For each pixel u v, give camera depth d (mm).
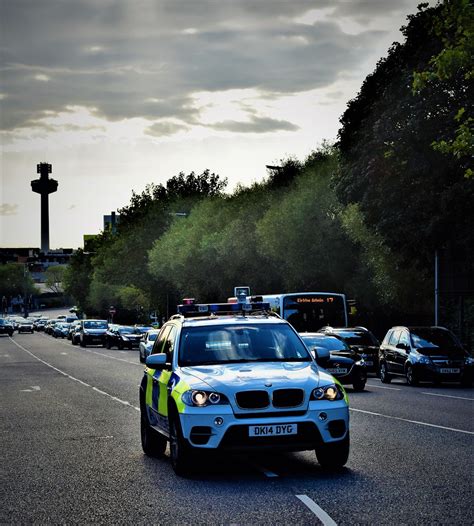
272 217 54469
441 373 28719
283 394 10562
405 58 35844
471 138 24109
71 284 157125
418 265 42375
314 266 52719
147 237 99750
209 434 10461
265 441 10398
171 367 11883
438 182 34219
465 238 34469
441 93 33156
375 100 37906
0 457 13180
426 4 35719
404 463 11586
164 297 96500
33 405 22375
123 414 19719
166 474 11227
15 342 92000
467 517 8203
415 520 8102
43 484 10688
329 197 51375
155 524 8234
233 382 10633
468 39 23578
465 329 41531
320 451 11062
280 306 41531
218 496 9570
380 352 32156
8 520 8602
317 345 27500
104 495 9852
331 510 8633
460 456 12172
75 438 15414
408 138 33844
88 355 58062
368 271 50875
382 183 35812
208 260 71375
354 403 21625
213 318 12617
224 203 75375
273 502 9125
